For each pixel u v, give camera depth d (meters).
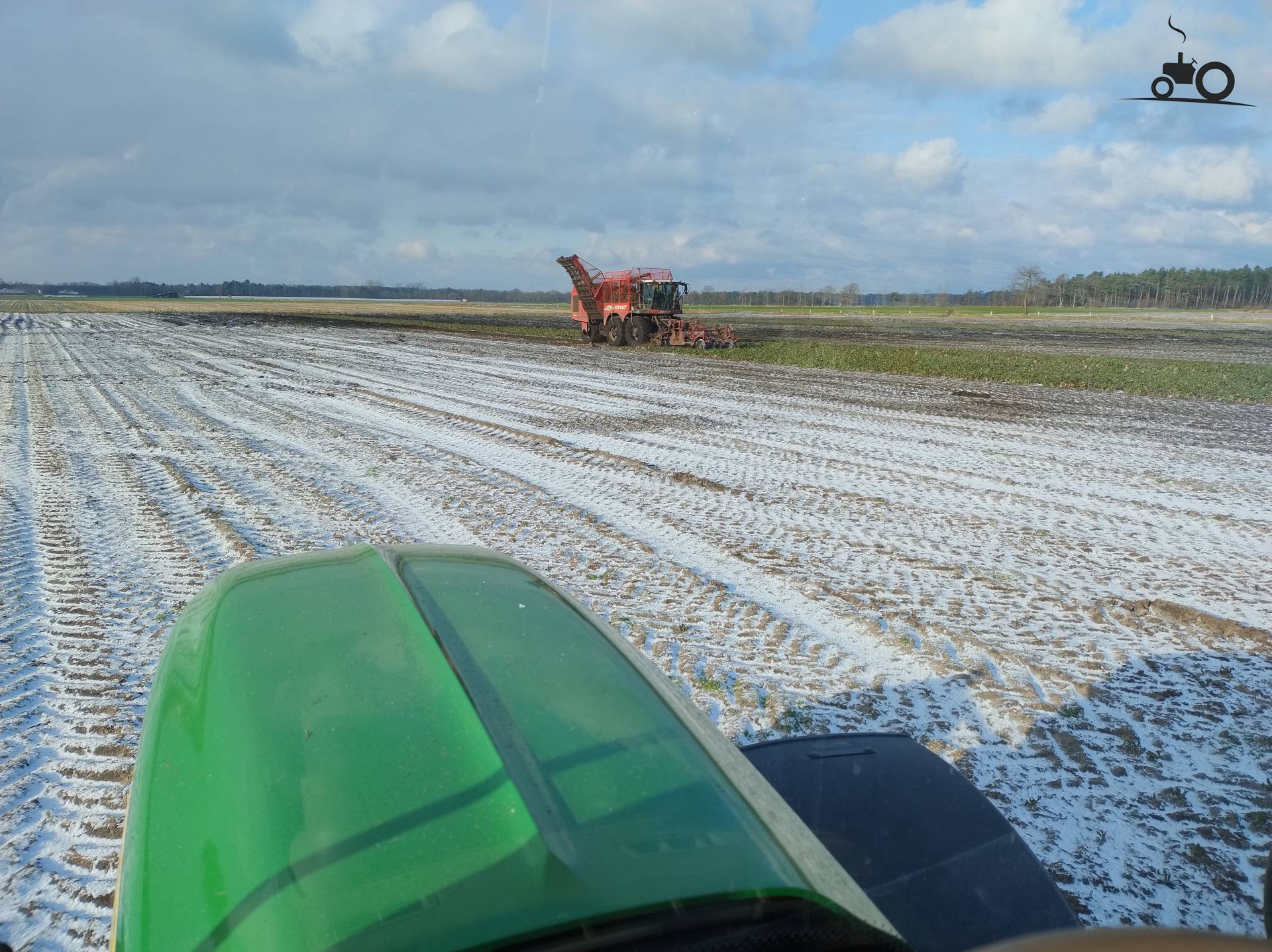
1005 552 7.89
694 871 1.51
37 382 22.88
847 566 7.41
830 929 1.57
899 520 9.00
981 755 4.33
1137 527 8.80
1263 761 4.27
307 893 1.40
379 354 32.50
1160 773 4.16
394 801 1.55
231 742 1.78
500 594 2.37
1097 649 5.68
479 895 1.38
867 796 2.69
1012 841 2.55
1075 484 10.75
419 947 1.30
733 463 12.03
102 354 32.41
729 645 5.68
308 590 2.37
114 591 6.78
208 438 13.99
